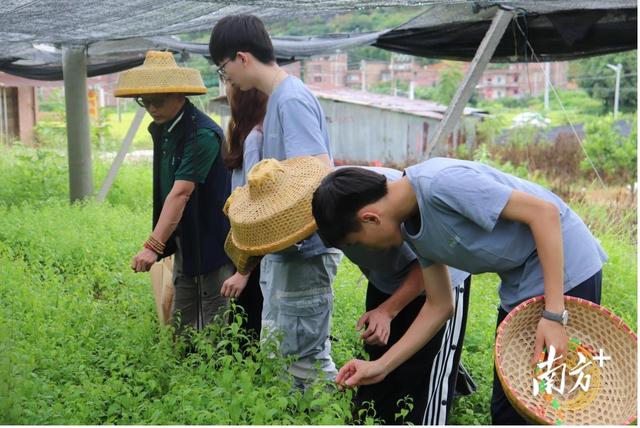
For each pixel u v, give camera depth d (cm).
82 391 411
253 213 389
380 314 388
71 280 720
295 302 430
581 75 3709
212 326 467
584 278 336
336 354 499
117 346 496
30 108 2362
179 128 507
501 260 333
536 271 334
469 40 977
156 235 498
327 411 362
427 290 362
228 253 432
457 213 321
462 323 409
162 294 560
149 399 431
